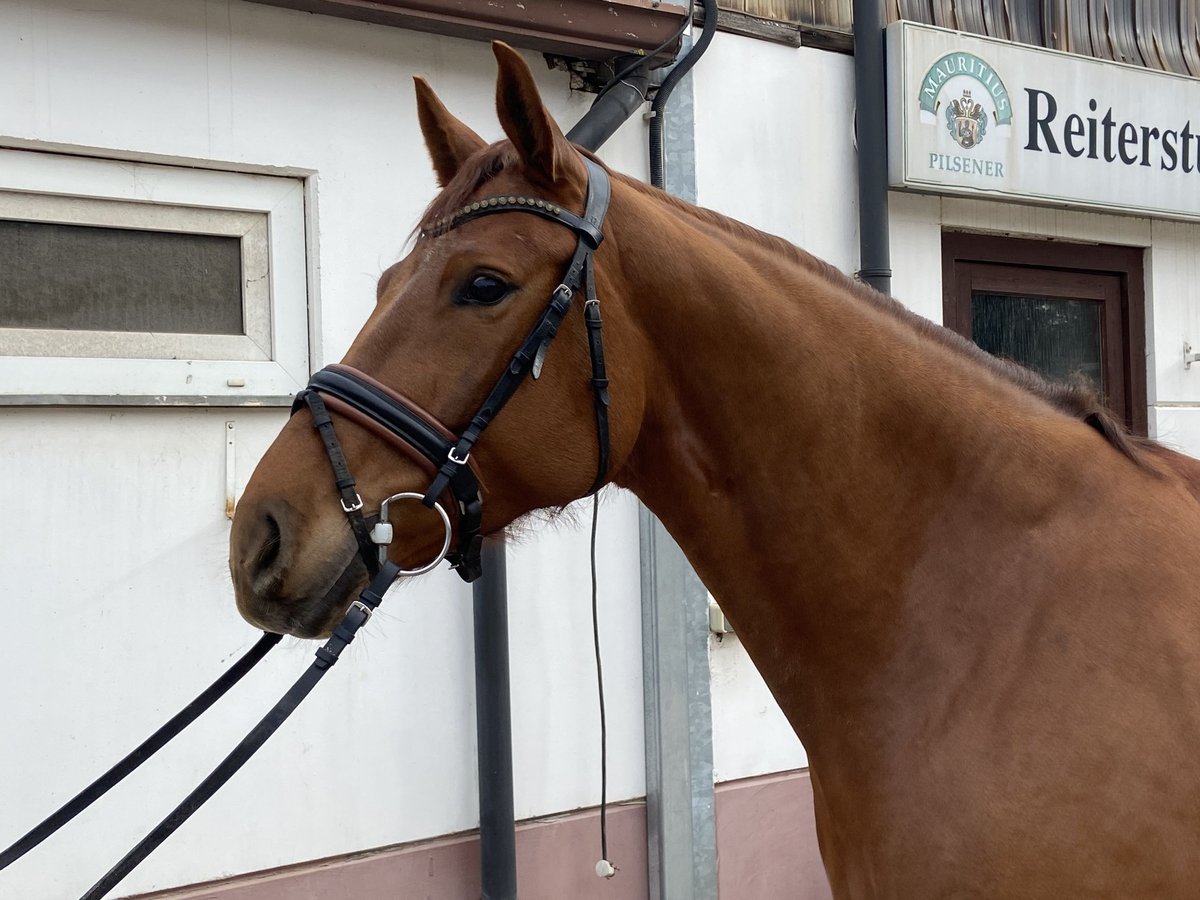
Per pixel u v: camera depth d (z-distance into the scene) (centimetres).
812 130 303
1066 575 118
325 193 235
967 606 121
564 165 119
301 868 230
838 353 125
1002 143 316
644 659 274
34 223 210
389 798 241
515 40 247
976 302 342
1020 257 345
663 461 129
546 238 118
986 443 125
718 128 287
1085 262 358
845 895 130
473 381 116
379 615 239
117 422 214
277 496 113
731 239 132
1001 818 111
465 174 121
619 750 272
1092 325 368
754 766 291
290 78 230
